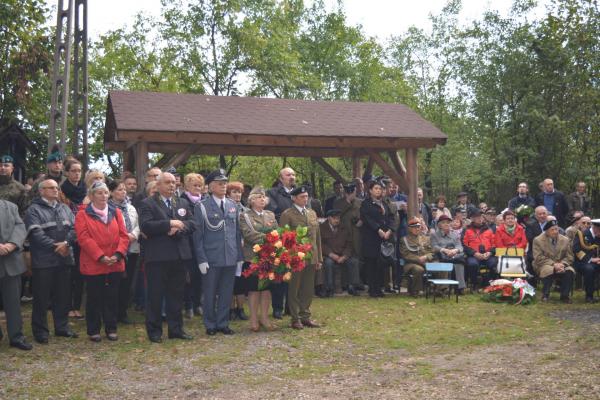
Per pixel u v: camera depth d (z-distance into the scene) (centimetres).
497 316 914
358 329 821
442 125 3525
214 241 784
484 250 1189
